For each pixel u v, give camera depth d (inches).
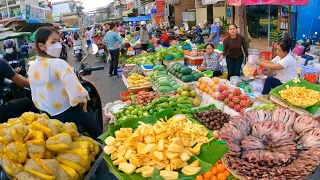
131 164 83.0
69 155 81.8
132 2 1780.3
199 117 165.5
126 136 95.0
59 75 114.2
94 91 168.2
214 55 294.5
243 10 338.6
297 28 427.5
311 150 80.4
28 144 77.4
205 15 818.8
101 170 97.4
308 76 238.1
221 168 109.8
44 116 88.7
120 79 400.2
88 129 129.7
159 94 233.9
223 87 195.6
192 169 81.0
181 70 241.1
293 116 93.8
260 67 255.8
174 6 983.6
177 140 86.0
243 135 90.0
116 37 408.8
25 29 961.5
